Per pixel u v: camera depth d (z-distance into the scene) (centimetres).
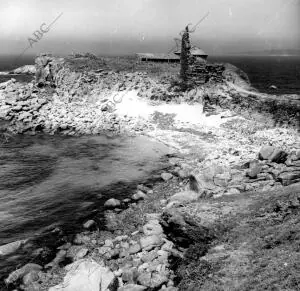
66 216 3281
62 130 6494
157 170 4506
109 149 5397
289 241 1919
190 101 7256
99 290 2034
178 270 2125
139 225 3070
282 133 5788
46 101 7656
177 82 7700
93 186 3981
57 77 8694
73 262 2525
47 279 2352
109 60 9925
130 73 8319
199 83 7425
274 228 2097
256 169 3384
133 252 2573
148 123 6562
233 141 5603
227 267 1883
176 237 2441
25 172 4381
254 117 6450
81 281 2105
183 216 2450
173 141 5719
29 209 3406
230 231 2241
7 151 5247
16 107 7162
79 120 6769
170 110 6988
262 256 1872
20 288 2280
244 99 6800
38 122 6681
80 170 4484
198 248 2178
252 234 2133
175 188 3872
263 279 1672
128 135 6159
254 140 5544
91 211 3384
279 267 1711
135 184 4056
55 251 2727
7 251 2698
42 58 9431
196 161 4719
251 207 2505
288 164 3512
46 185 3991
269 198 2592
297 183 2961
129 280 2192
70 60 9250
